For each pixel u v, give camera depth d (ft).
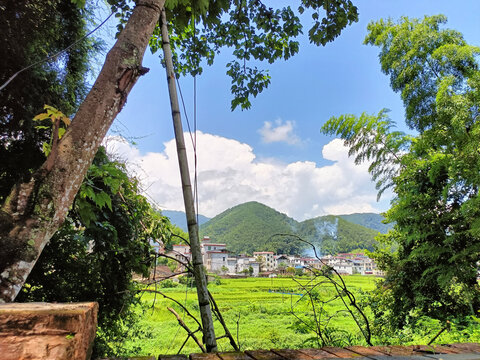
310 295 9.26
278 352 4.73
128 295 10.33
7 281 3.16
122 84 4.54
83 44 9.70
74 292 9.81
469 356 4.77
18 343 2.02
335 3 10.57
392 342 14.51
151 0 5.27
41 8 8.13
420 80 19.66
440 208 18.63
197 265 5.87
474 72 16.92
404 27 20.85
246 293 89.76
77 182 3.95
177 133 6.41
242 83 12.50
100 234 9.24
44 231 3.57
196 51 12.64
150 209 11.51
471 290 16.80
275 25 11.68
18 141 8.32
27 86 8.09
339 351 4.90
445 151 18.31
